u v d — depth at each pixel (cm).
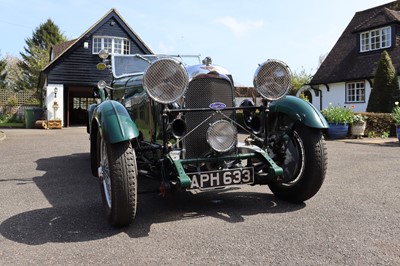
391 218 331
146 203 395
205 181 334
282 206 376
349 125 1158
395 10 1975
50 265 244
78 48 2078
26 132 1595
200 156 360
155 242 282
